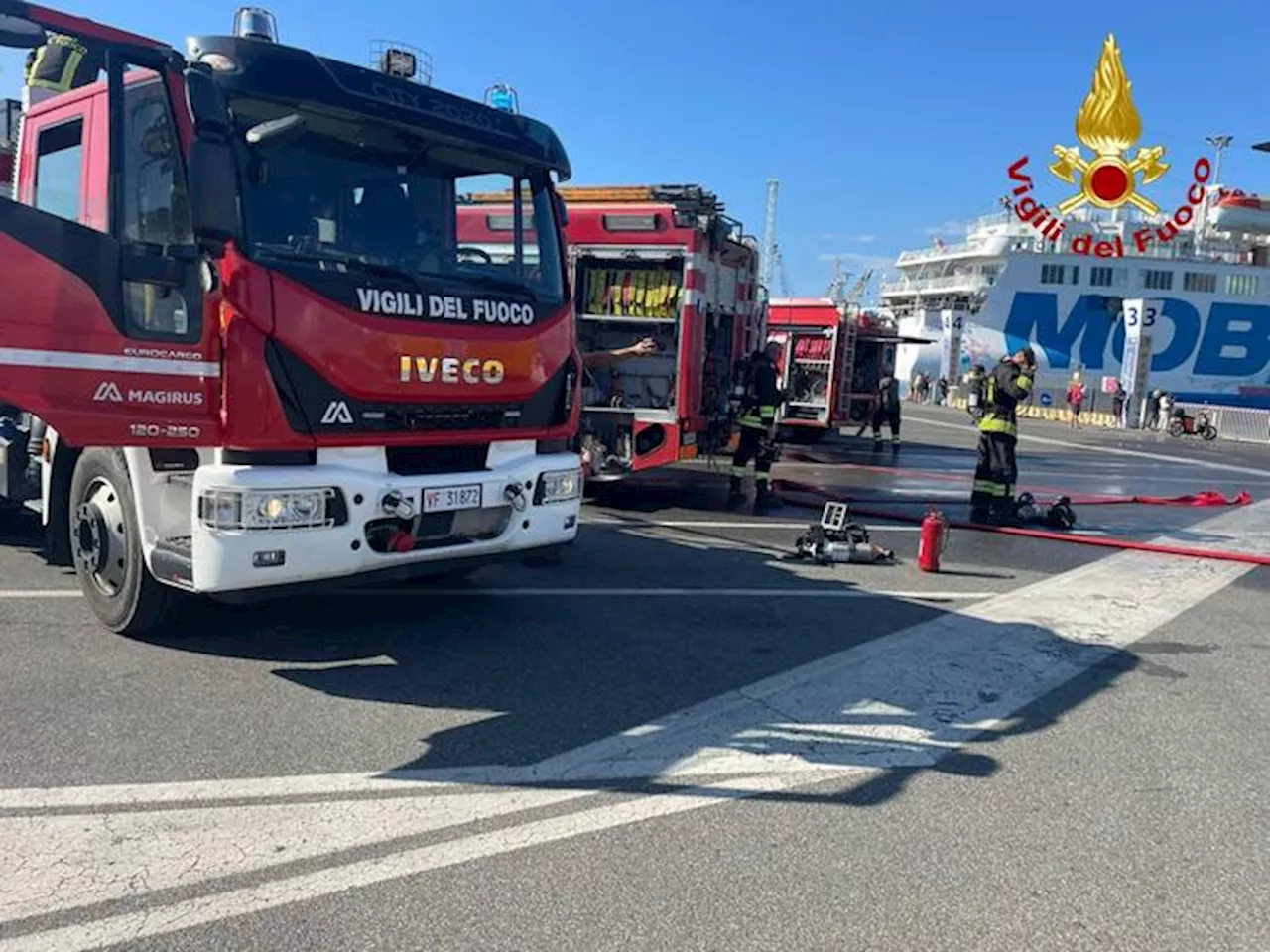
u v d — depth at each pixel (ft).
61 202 16.24
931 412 126.93
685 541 28.99
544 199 18.44
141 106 14.37
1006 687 16.87
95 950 8.55
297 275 14.11
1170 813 12.22
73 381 13.52
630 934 9.17
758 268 40.34
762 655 18.04
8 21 12.68
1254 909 10.08
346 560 14.76
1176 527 36.11
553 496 17.71
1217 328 146.41
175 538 15.51
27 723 13.34
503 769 12.69
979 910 9.86
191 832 10.68
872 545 28.07
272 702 14.55
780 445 61.26
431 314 15.64
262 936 8.87
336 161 15.30
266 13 15.75
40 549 22.93
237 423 13.69
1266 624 21.97
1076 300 144.87
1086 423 110.83
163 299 13.76
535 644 18.03
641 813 11.61
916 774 13.12
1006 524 35.14
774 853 10.82
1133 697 16.60
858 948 9.14
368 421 14.94
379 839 10.71
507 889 9.86
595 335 34.99
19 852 10.11
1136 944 9.39
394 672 16.10
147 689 14.78
